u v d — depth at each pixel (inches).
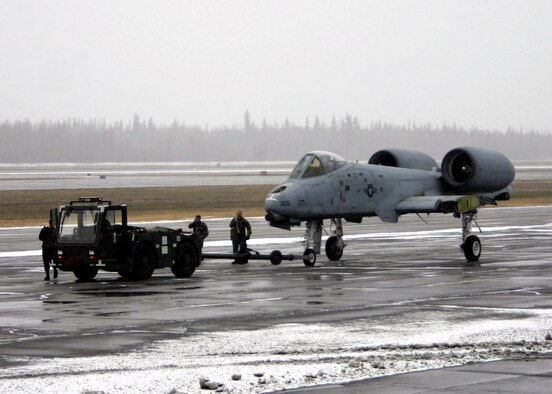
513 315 1697.8
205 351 1376.7
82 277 2566.4
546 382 1118.4
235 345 1423.5
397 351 1349.7
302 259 2901.1
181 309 1871.3
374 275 2544.3
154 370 1236.5
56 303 2016.5
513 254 3164.4
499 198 3304.6
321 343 1425.9
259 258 2930.6
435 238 4037.9
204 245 3668.8
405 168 3221.0
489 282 2300.7
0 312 1868.8
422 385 1114.7
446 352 1334.9
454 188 3198.8
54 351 1397.6
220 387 1122.0
